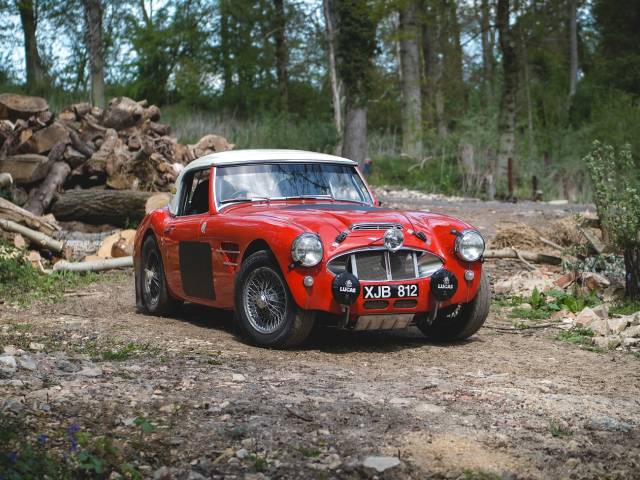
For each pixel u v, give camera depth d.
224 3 39.25
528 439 4.17
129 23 36.38
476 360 6.21
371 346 6.73
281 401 4.71
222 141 18.33
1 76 32.22
